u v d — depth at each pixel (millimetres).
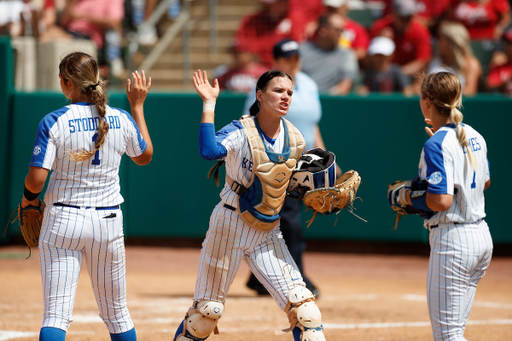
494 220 33688
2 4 39875
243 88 38844
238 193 13570
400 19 39500
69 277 12828
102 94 13234
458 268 12695
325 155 14555
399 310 23578
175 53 45812
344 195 13977
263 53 41594
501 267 32906
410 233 34000
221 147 13250
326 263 33562
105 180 13156
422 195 12766
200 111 34656
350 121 34031
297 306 13422
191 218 34969
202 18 47125
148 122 35031
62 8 44062
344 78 37375
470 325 21094
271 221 13609
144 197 35250
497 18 43188
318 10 43031
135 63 44250
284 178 13562
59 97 34281
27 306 23000
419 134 33594
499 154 33469
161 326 20266
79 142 12828
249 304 24203
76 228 12750
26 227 13617
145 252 35344
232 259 13734
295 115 22984
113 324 13773
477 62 38656
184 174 34906
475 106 33500
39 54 36594
